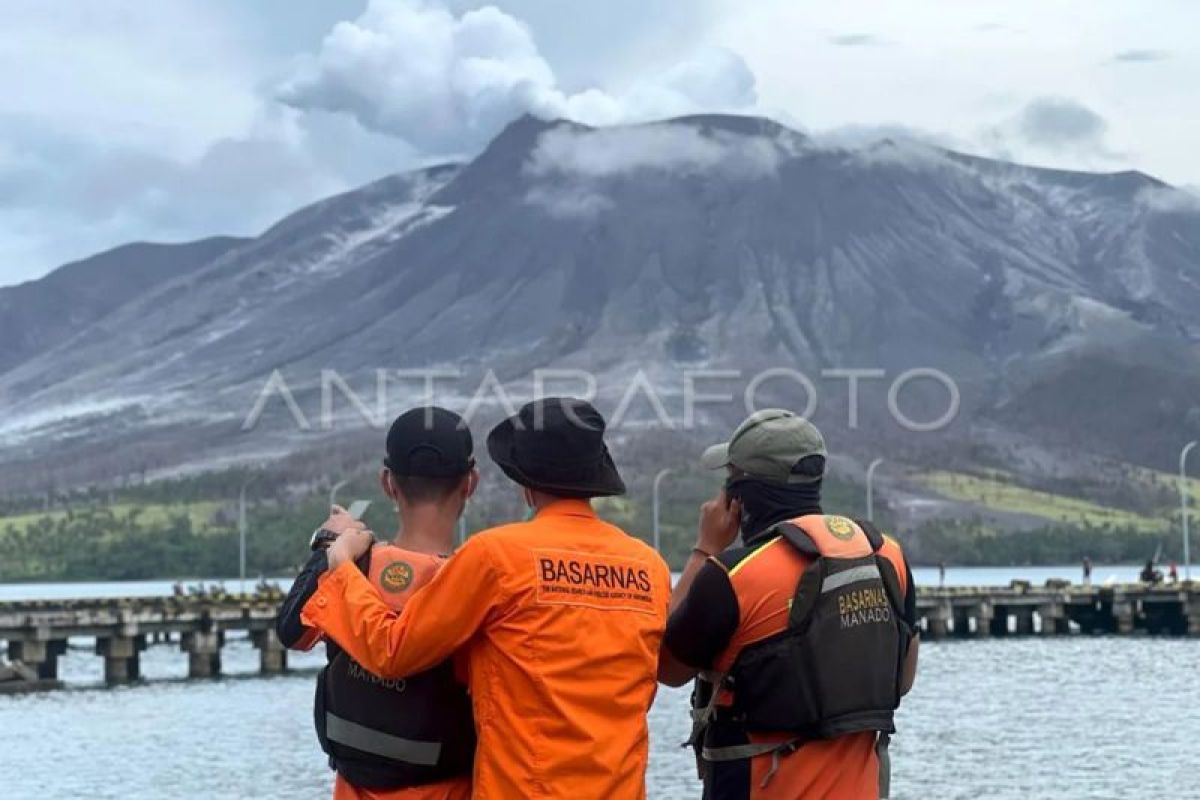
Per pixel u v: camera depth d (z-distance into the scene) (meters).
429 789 7.54
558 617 7.27
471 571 7.26
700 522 8.43
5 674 62.81
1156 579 104.94
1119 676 64.00
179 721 49.88
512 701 7.25
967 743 42.00
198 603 70.94
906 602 8.15
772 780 7.83
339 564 7.64
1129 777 35.06
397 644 7.25
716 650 7.92
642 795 7.39
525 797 7.17
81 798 34.16
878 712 7.86
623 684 7.35
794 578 7.85
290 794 34.34
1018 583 97.06
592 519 7.65
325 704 7.68
